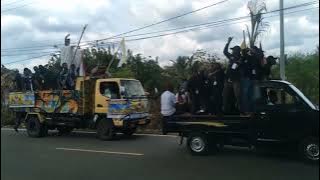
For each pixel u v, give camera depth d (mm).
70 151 15594
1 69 28578
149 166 12352
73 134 21359
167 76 28844
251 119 12641
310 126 11789
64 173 11562
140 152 14891
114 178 10844
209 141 13602
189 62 27188
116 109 18375
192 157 13539
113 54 30062
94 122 19047
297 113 11961
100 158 13945
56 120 20266
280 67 22172
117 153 14828
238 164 12234
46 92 20781
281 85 12250
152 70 30156
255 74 12969
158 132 20672
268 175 10766
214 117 13359
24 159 13945
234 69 13078
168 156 13891
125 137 19203
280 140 12203
